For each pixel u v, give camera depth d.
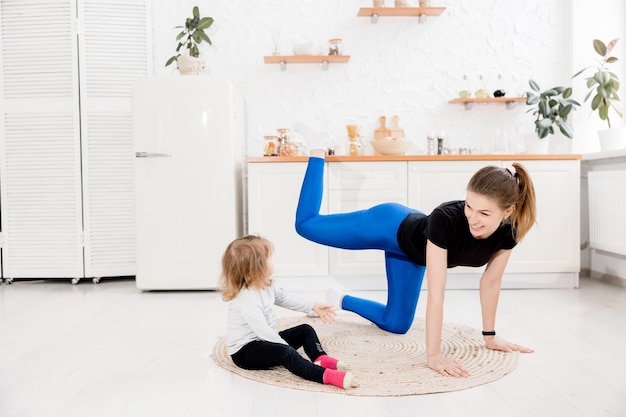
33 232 3.64
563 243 3.30
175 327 2.42
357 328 2.36
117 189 3.65
